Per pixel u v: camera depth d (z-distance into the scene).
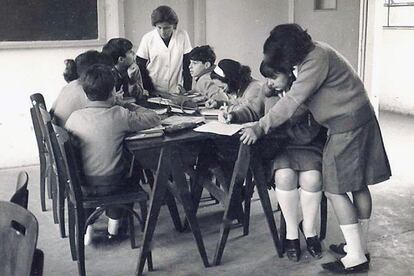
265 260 3.20
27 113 5.11
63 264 3.21
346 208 2.93
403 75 7.41
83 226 2.94
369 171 2.91
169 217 3.88
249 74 3.54
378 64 5.69
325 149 2.90
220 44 5.71
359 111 2.82
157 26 4.47
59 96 3.60
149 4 5.42
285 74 2.87
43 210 4.05
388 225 3.66
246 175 3.11
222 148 3.22
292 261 3.17
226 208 3.09
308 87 2.76
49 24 5.02
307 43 2.78
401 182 4.55
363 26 5.59
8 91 5.01
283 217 3.23
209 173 3.82
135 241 3.48
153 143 2.92
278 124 2.86
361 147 2.85
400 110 7.53
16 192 1.68
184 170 3.02
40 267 1.76
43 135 3.56
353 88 2.82
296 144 3.08
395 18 7.53
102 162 3.03
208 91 4.03
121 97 3.69
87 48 5.19
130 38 5.42
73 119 3.06
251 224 3.72
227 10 5.67
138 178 3.19
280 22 5.90
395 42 7.45
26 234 1.52
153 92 4.50
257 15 5.79
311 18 5.78
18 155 5.17
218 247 3.14
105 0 5.15
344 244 3.24
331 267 3.03
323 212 3.42
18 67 5.00
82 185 3.08
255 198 4.19
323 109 2.83
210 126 3.14
